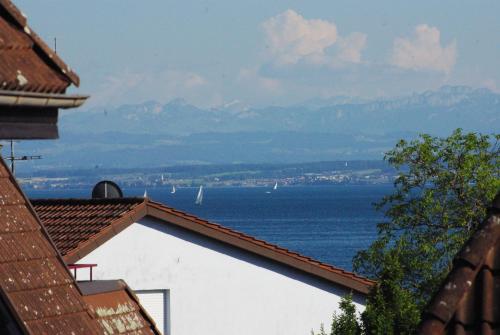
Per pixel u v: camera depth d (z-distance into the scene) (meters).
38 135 21.94
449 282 18.56
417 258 76.56
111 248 58.81
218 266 61.12
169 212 59.78
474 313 18.31
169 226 60.25
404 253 76.00
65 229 59.66
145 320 27.00
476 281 18.53
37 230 20.67
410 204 81.06
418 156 81.38
